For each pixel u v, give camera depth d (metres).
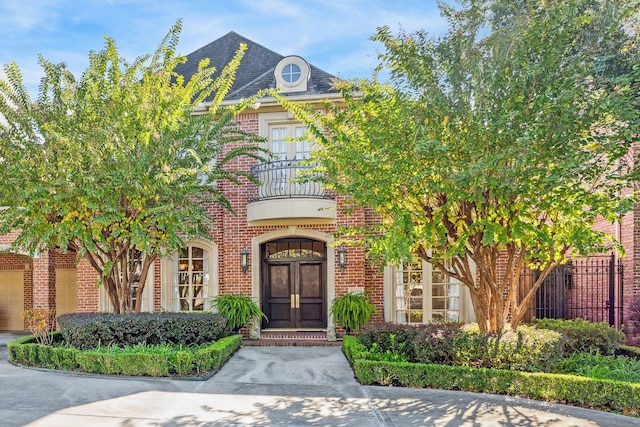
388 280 11.66
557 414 5.57
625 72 6.64
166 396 6.25
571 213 6.62
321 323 12.31
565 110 5.84
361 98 7.26
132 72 8.94
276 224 11.84
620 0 6.46
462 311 11.43
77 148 8.00
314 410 5.68
